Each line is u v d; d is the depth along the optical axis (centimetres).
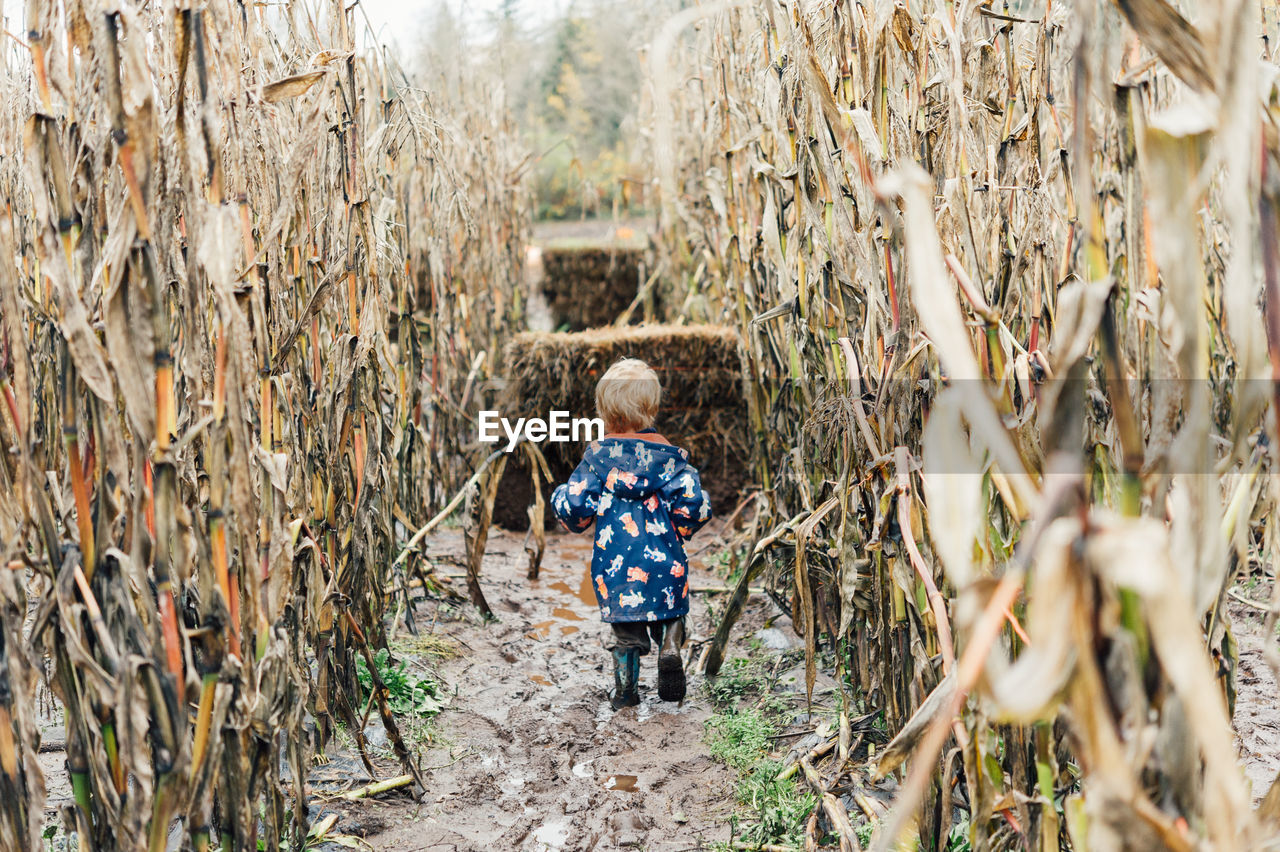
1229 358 243
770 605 347
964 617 77
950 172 162
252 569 129
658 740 259
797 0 192
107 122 124
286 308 206
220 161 122
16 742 133
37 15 115
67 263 117
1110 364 82
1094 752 71
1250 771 208
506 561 428
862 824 199
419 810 219
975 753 135
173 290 159
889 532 189
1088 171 83
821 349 238
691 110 531
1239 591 306
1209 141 76
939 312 73
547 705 282
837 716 254
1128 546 65
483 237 560
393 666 289
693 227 522
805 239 237
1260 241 78
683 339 462
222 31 143
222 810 171
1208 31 74
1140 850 74
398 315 346
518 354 465
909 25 172
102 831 137
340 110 225
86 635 131
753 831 204
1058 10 168
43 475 131
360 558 251
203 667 140
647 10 538
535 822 216
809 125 206
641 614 275
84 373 117
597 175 1193
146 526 127
